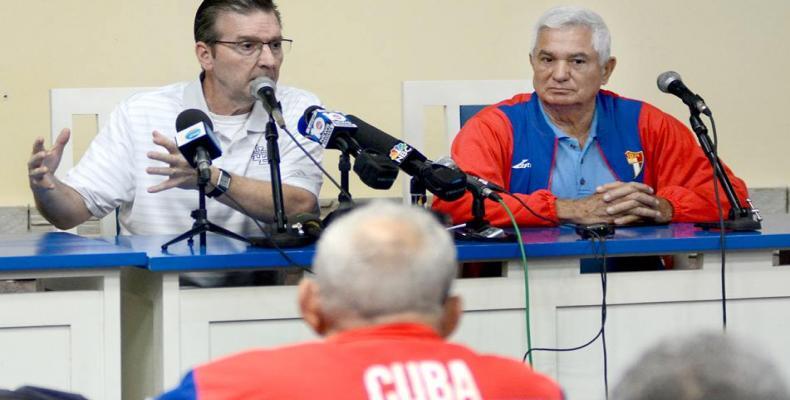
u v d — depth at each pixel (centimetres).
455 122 765
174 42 932
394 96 962
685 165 693
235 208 619
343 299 291
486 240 547
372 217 298
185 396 286
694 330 230
